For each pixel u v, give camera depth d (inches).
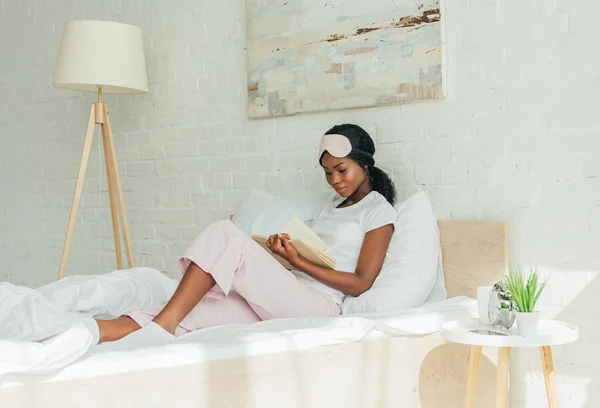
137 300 99.3
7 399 60.8
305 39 130.6
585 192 99.7
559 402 102.3
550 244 103.0
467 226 109.0
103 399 66.4
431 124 115.6
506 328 86.5
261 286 95.4
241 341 77.0
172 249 158.9
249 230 122.3
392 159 120.4
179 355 71.4
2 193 201.6
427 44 114.3
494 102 108.6
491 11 108.7
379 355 88.8
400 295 102.0
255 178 142.1
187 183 155.3
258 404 77.3
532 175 104.7
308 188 132.8
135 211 166.9
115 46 145.9
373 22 120.7
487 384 102.6
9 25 198.2
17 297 81.6
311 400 81.9
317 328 83.6
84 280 94.9
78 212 179.5
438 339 95.3
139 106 165.2
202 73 151.9
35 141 191.3
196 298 88.9
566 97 101.4
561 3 101.8
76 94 179.5
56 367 62.8
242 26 143.9
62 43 147.5
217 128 149.2
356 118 125.0
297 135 134.3
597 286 98.6
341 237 109.7
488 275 106.0
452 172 113.3
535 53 104.3
